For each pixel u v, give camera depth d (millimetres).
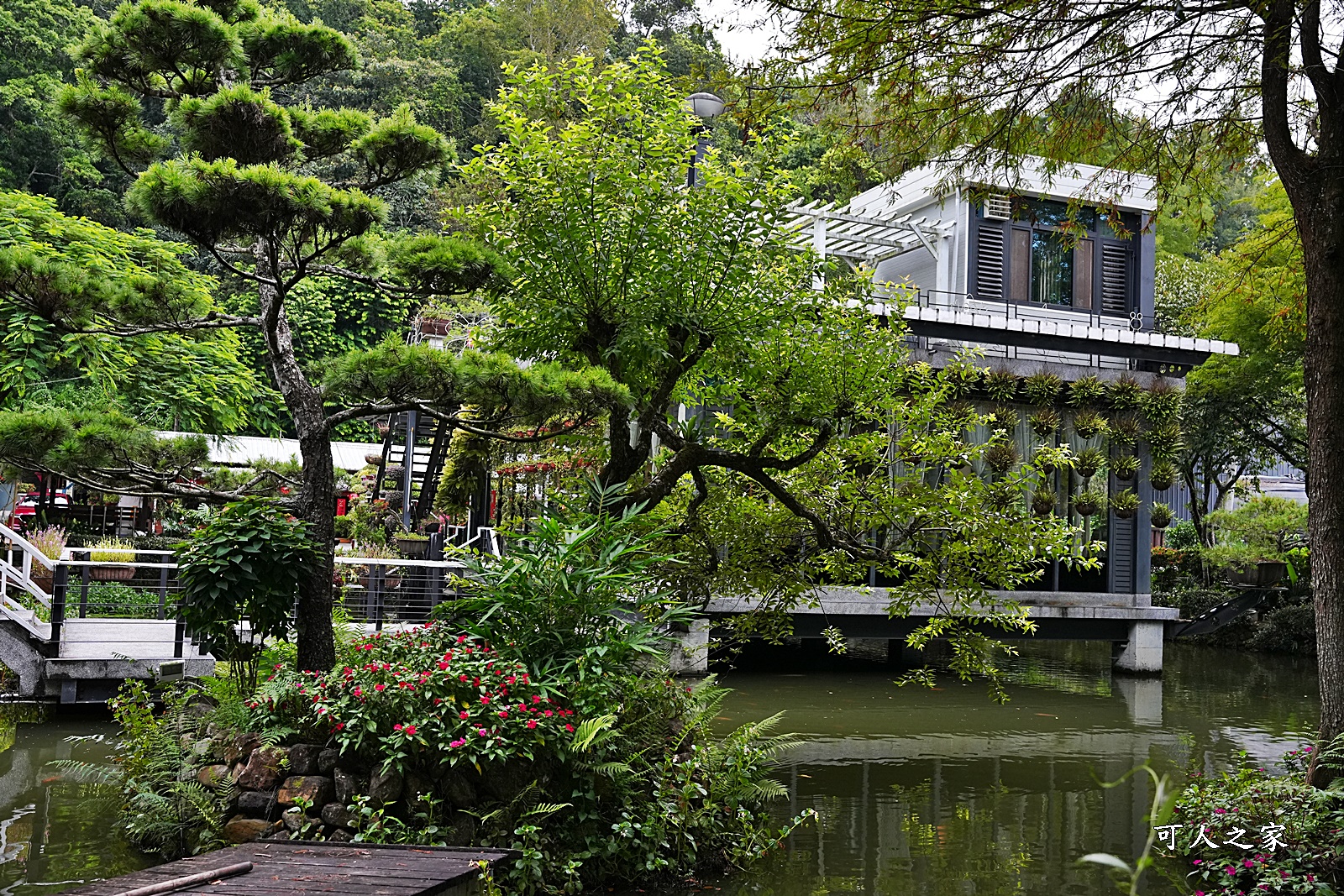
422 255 7160
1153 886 6434
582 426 8234
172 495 7539
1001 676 16969
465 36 40531
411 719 6059
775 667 16969
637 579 7230
